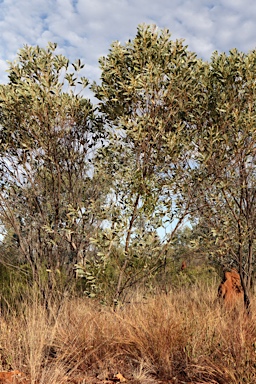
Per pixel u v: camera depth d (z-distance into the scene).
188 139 6.33
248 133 6.28
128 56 6.29
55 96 6.29
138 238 6.02
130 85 6.00
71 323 5.45
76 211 6.03
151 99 6.19
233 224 6.66
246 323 5.05
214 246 6.64
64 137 6.50
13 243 6.67
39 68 6.34
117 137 6.40
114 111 6.39
